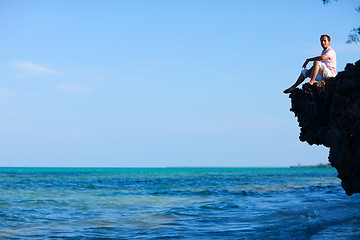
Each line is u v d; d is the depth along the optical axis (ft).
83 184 134.21
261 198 75.87
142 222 44.24
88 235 36.29
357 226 34.47
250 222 42.52
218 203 65.62
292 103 46.83
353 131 40.42
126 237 35.22
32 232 37.96
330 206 50.80
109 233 37.37
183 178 206.49
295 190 100.01
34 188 107.04
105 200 71.87
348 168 41.47
